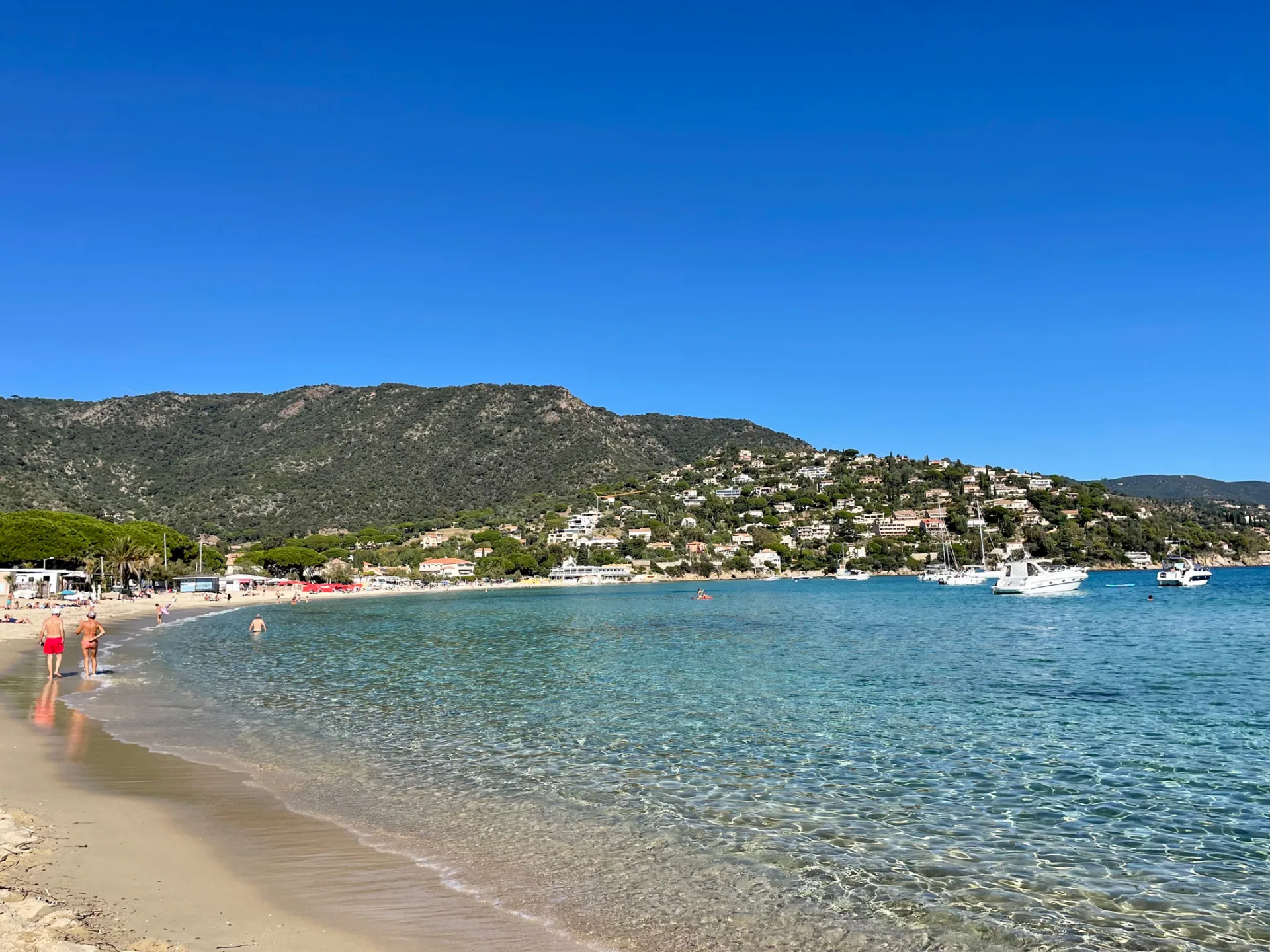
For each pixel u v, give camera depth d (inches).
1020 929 380.5
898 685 1152.2
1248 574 6939.0
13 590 3912.4
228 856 445.4
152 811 524.4
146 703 991.6
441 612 3676.2
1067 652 1601.9
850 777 652.1
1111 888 430.6
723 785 627.2
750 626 2447.1
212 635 2266.2
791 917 388.2
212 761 682.2
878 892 420.8
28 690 1101.1
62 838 454.3
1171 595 4030.5
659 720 892.6
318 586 6830.7
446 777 645.9
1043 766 687.7
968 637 1987.0
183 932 337.1
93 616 1268.5
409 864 445.1
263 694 1092.5
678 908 395.2
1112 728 843.4
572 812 554.6
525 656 1630.2
